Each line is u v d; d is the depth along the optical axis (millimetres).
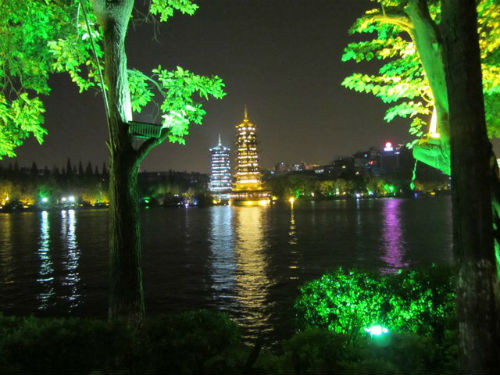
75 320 6094
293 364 5578
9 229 71375
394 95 10453
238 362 5637
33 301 19562
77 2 10180
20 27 10203
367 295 8359
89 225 81750
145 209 195500
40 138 10656
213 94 9680
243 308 17438
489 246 4492
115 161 7871
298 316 9242
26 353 5328
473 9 4727
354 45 10383
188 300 19312
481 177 4535
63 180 185000
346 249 37375
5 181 145750
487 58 9148
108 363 5512
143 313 7824
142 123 8039
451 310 7758
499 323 4441
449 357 5781
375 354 5840
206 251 39562
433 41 6219
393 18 7070
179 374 5270
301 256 33906
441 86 6262
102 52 9969
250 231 62781
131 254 7777
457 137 4652
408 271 9102
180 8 10156
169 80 9477
